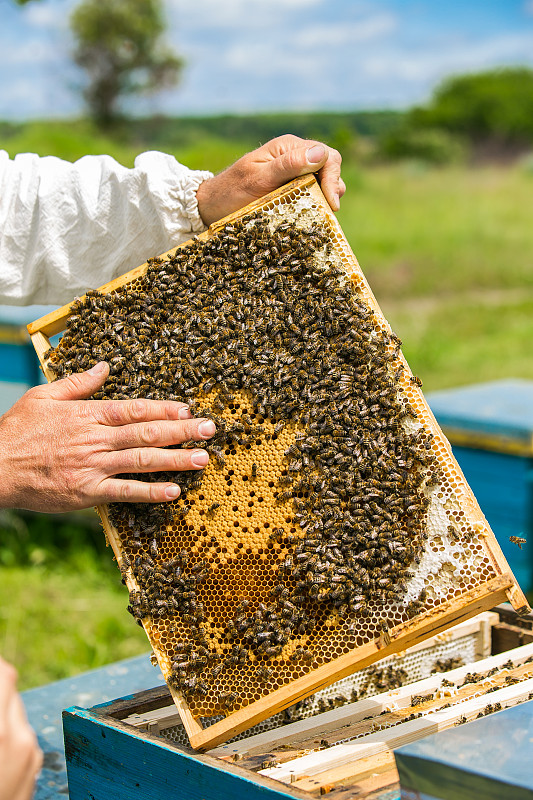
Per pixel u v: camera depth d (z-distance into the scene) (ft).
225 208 7.95
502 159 138.21
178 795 5.67
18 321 19.16
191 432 6.45
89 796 6.43
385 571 6.12
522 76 147.74
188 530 6.63
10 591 18.93
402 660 7.99
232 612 6.40
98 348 7.11
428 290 59.16
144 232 8.31
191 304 7.14
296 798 4.89
